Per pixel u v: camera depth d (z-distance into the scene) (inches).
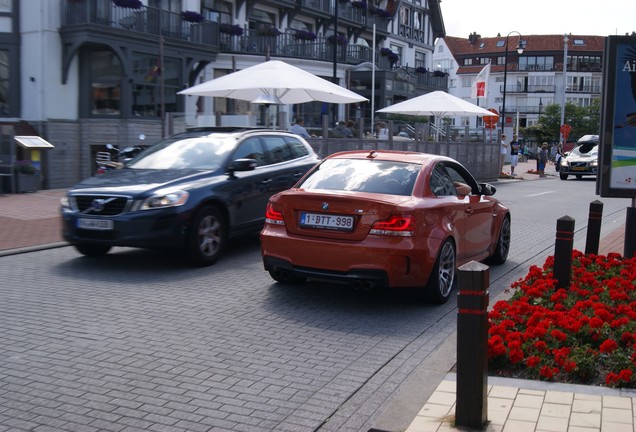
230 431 165.5
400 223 266.5
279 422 171.2
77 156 863.1
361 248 266.1
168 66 983.6
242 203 382.3
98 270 346.6
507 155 2004.2
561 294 265.4
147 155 402.9
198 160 387.5
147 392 188.9
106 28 852.0
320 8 1422.2
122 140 893.8
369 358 221.6
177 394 187.9
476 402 159.3
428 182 294.4
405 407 174.6
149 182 351.3
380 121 1017.5
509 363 203.6
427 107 975.6
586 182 1227.9
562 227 292.2
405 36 1829.5
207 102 886.4
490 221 354.0
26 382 194.7
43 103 832.9
